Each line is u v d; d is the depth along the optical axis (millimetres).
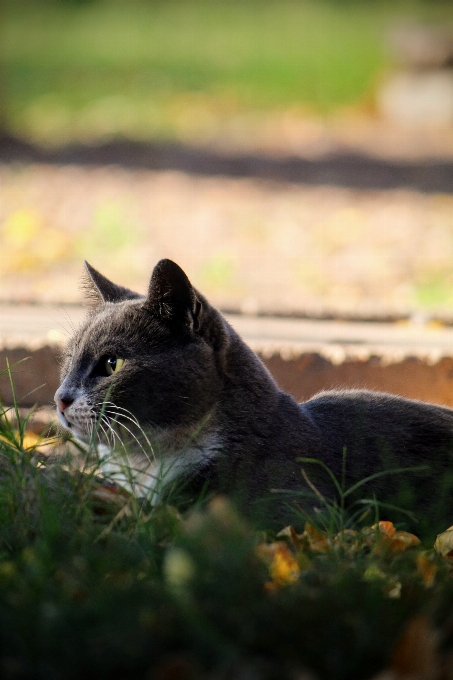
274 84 45562
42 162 24969
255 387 7633
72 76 45250
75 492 6383
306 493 7039
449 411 8211
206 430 7410
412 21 66812
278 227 20328
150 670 4441
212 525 5770
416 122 38000
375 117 39312
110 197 21672
